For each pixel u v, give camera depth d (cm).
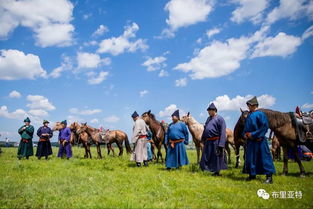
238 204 491
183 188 616
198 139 1191
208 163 845
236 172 933
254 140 719
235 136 1146
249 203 499
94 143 1698
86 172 859
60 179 715
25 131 1495
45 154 1508
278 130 863
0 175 781
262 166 699
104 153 2298
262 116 716
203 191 591
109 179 729
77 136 1761
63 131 1541
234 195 555
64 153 1580
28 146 1501
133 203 476
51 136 1531
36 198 521
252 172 711
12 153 1991
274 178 782
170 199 521
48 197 526
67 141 1529
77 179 726
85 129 1675
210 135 844
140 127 1102
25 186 614
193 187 636
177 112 980
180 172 894
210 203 493
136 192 584
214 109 860
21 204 481
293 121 851
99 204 466
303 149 1526
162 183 658
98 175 798
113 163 1219
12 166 967
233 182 708
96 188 612
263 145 707
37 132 1512
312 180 759
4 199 507
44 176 777
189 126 1221
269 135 956
